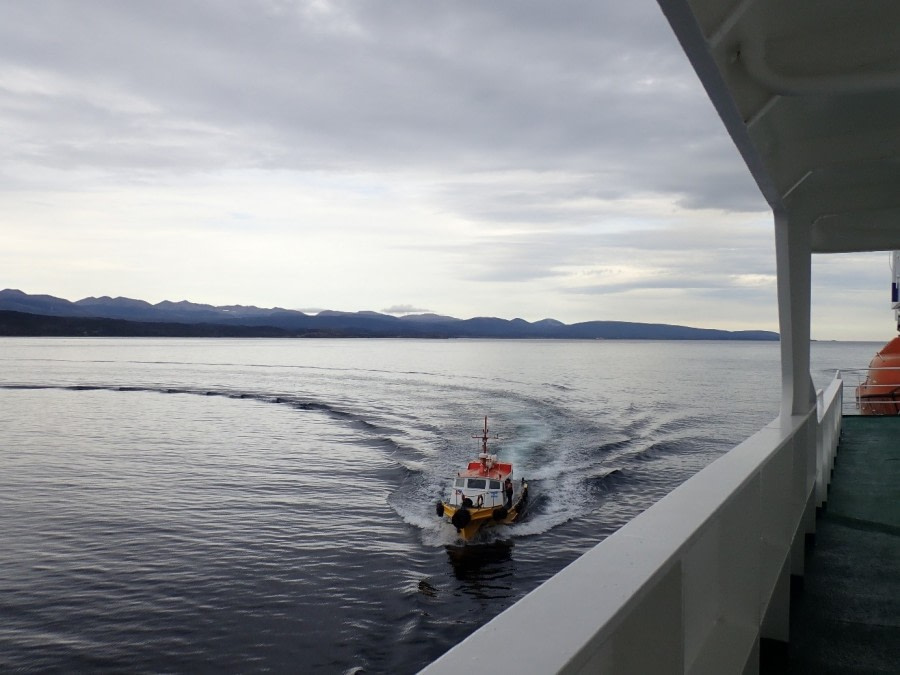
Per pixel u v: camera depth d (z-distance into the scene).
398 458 46.12
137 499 36.38
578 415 63.78
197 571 25.31
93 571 25.45
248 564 26.02
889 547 5.38
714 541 2.25
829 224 5.05
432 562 26.03
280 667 18.31
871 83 2.21
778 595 3.44
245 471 43.19
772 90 2.28
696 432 53.56
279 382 115.50
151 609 22.02
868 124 3.02
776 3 1.90
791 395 4.97
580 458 43.00
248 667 18.34
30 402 87.06
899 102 2.73
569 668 0.86
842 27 2.05
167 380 120.94
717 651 2.04
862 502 6.91
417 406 75.12
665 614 1.40
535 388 95.00
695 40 1.73
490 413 66.06
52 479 41.56
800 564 4.60
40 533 30.31
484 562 25.94
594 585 1.17
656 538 1.47
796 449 4.44
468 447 47.94
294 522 31.53
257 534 29.75
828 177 3.95
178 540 29.06
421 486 37.91
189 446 53.44
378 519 31.73
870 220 4.87
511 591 23.30
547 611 1.05
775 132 3.00
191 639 19.92
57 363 173.12
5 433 61.03
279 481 40.09
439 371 141.12
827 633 3.75
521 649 0.90
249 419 69.44
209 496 36.84
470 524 28.81
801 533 4.57
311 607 22.03
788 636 3.50
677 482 36.59
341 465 44.59
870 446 10.63
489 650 0.90
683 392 93.00
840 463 9.18
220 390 102.50
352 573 25.02
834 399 8.71
